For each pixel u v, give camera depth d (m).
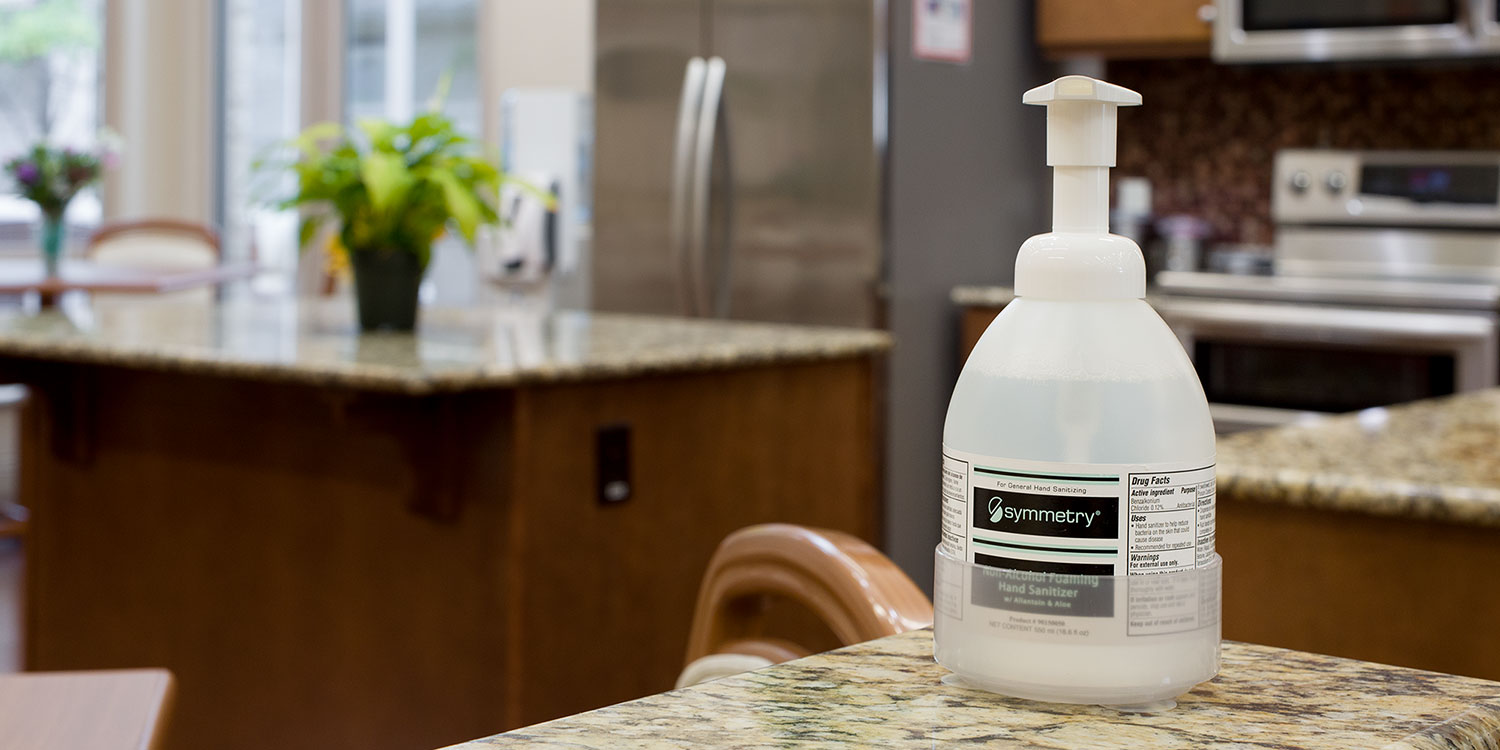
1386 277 3.61
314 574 2.19
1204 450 0.48
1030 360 0.48
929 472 3.52
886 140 3.34
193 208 6.21
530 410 1.95
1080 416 0.47
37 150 4.66
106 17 5.96
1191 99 4.02
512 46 5.39
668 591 2.19
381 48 5.92
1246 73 3.93
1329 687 0.50
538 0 5.31
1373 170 3.61
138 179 6.09
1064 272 0.48
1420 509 1.12
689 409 2.22
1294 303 3.29
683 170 3.53
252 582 2.28
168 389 2.39
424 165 2.38
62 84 5.95
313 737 2.20
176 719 2.41
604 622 2.08
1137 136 4.11
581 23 5.20
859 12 3.33
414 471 2.00
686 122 3.54
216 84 6.27
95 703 0.82
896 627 0.64
